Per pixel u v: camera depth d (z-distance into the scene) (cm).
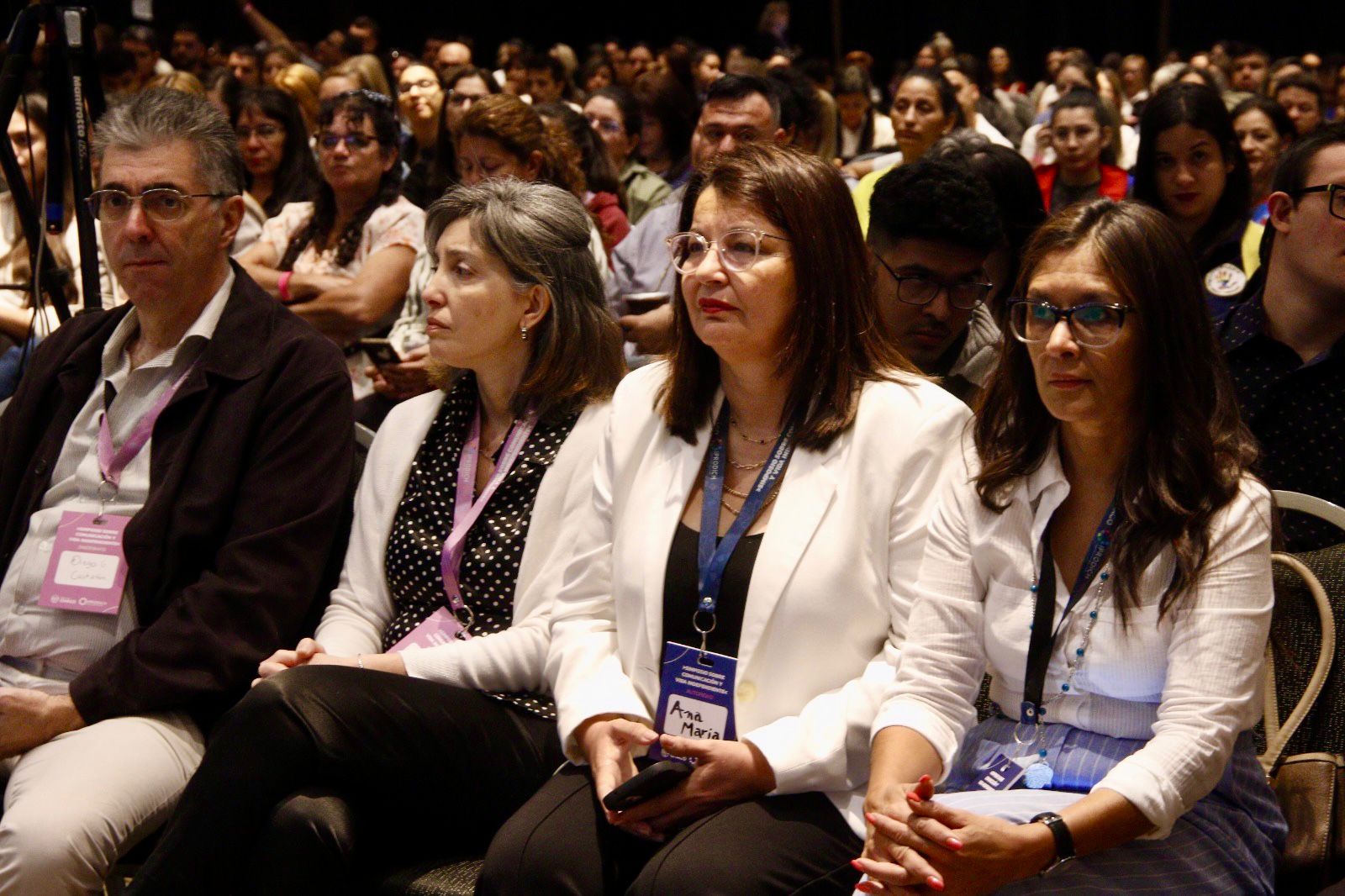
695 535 204
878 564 196
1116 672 177
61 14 306
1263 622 171
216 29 1144
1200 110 361
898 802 169
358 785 203
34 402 257
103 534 241
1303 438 250
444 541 236
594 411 235
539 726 220
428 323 236
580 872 184
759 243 197
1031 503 186
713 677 194
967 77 800
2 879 208
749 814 183
